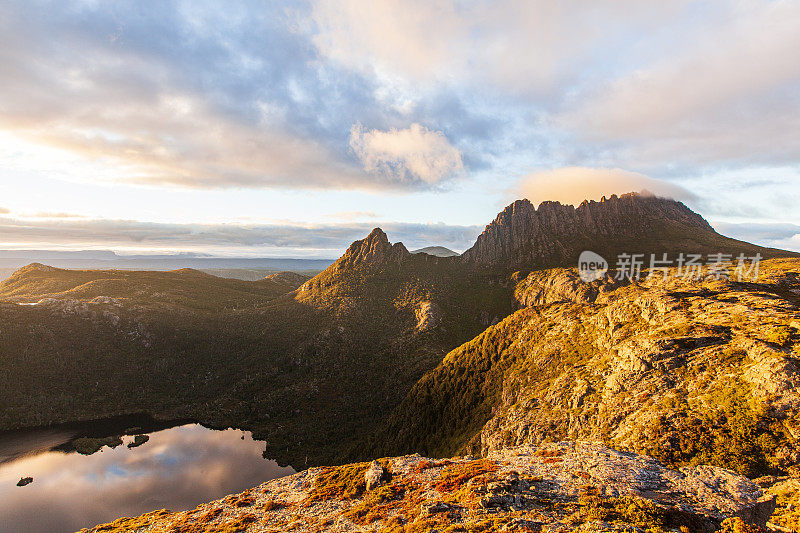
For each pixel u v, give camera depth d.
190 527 45.56
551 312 156.50
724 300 111.75
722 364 75.94
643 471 39.00
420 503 37.88
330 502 44.28
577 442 49.84
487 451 101.56
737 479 36.25
